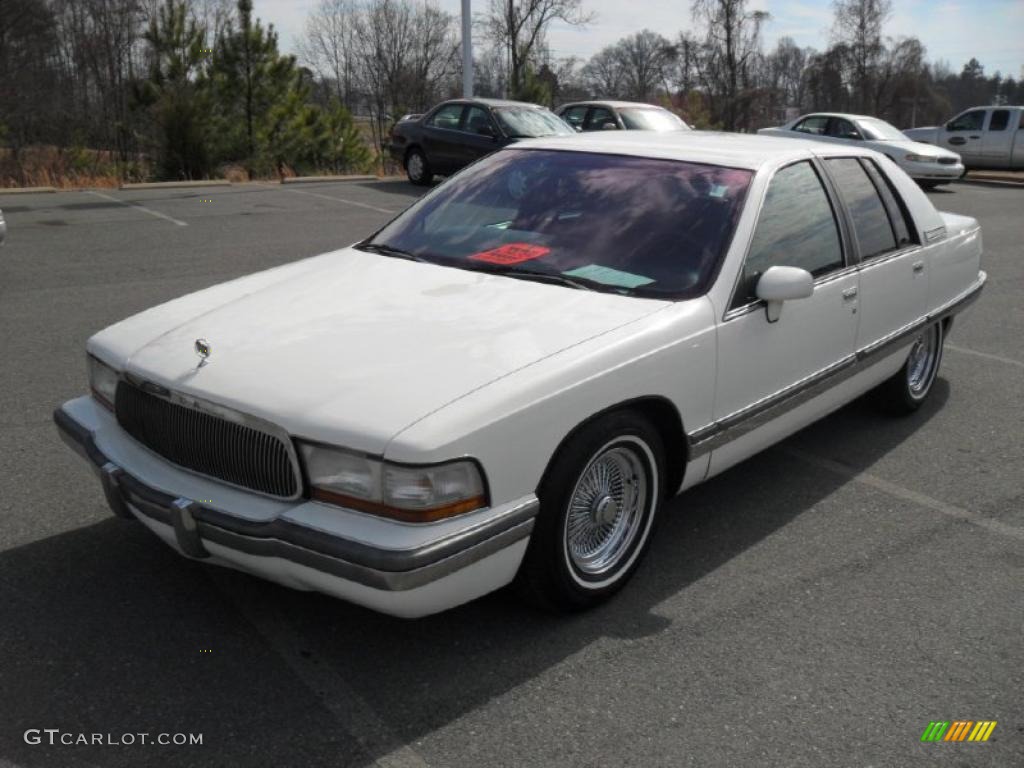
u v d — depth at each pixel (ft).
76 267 30.25
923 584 12.18
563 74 132.57
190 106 65.62
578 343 10.46
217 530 9.43
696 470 12.16
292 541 9.01
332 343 10.34
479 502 9.25
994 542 13.43
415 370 9.72
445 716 9.28
